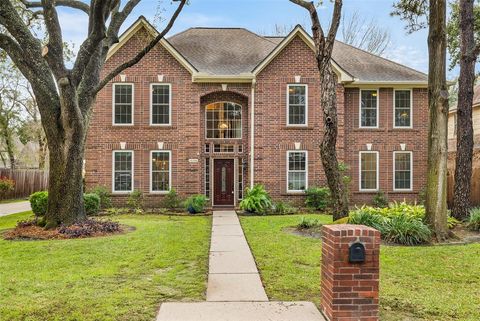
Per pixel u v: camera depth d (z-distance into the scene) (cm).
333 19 1129
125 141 1902
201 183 1955
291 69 1933
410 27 1552
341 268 471
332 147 1149
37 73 1158
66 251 889
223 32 2272
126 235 1095
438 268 761
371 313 471
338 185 1155
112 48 1886
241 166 1978
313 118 1931
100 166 1894
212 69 1959
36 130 3350
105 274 707
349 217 1121
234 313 522
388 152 1983
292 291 621
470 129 1332
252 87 1916
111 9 1244
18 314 514
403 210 1270
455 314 529
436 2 1048
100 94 1897
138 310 532
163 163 1919
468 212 1319
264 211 1719
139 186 1902
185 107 1920
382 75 2023
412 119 2000
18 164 3994
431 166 1065
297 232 1157
